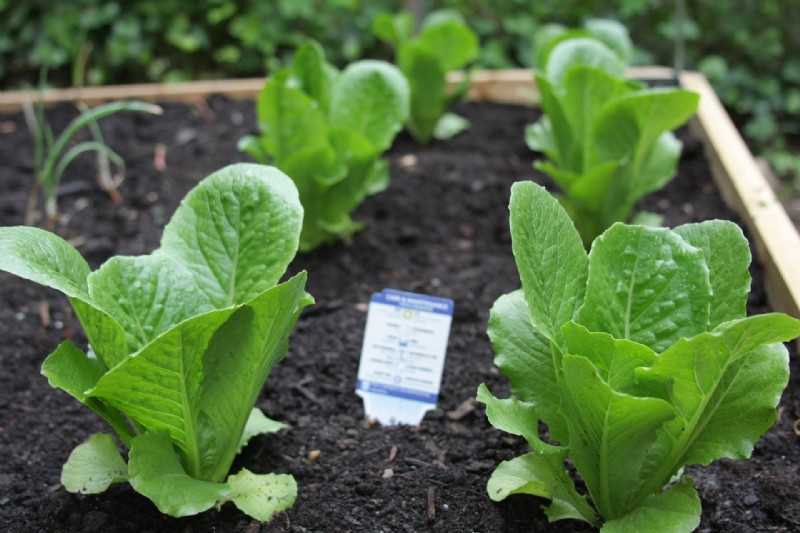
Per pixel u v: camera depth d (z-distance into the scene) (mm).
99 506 779
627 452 709
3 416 880
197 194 769
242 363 724
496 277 1050
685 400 693
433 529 769
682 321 696
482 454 829
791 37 1694
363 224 1078
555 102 1020
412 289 1032
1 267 667
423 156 1262
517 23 1641
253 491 771
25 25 1616
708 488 792
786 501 778
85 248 1086
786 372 715
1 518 785
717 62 1670
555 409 743
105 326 709
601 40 1155
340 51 1671
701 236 733
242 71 1692
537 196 709
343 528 771
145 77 1684
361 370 881
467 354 941
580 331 680
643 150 998
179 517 759
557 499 755
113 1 1600
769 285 981
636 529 701
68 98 1361
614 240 702
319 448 840
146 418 726
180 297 751
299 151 984
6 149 1274
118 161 1136
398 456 832
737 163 1138
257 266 751
